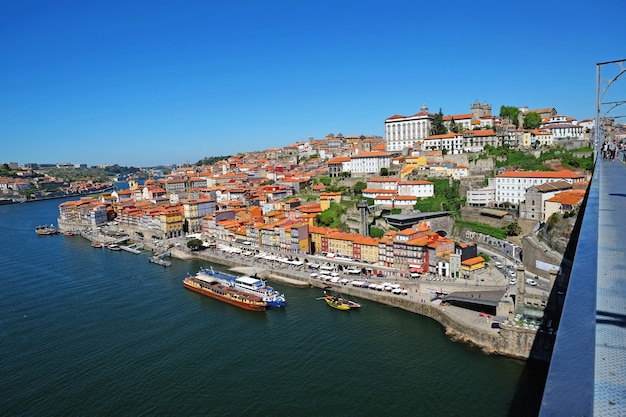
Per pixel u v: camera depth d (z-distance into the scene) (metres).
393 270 163.00
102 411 87.62
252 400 88.81
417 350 107.50
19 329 129.00
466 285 139.00
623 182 64.44
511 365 98.62
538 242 147.75
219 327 127.56
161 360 107.44
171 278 182.75
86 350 114.25
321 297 151.38
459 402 85.06
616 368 14.71
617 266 25.69
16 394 94.81
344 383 93.44
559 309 105.06
